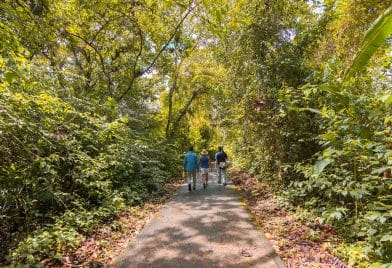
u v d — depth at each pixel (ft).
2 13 15.56
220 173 44.01
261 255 16.80
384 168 15.43
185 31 57.47
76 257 17.12
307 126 27.58
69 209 24.45
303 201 25.23
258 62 32.63
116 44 47.55
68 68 41.50
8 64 14.14
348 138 18.22
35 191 22.02
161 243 19.16
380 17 7.16
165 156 55.83
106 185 27.58
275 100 30.60
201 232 21.01
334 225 19.66
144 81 62.39
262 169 36.96
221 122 54.90
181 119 79.41
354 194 17.04
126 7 35.53
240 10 29.78
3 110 16.15
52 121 21.63
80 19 33.65
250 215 24.85
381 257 14.55
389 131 17.10
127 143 38.42
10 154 17.72
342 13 28.53
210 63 66.90
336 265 15.01
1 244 19.36
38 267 15.25
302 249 17.22
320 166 15.61
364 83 21.12
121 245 19.44
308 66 29.43
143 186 37.22
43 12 21.08
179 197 34.83
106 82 49.65
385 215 14.21
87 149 30.32
